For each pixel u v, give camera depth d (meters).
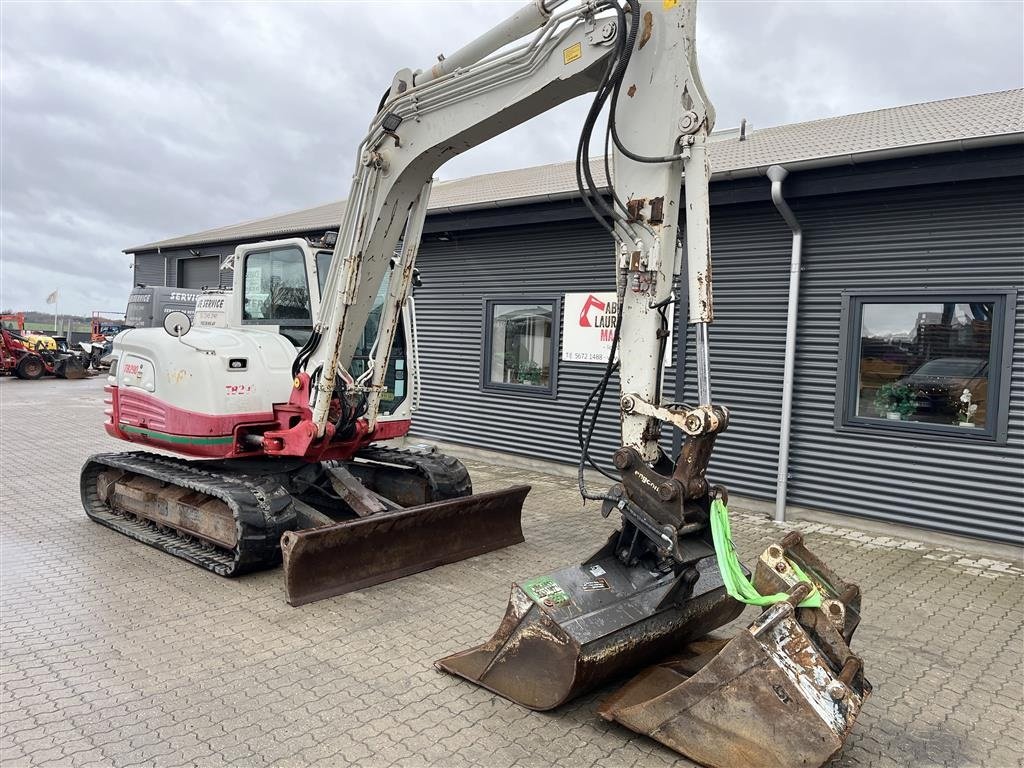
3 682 3.73
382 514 5.50
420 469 6.47
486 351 10.27
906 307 6.93
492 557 5.96
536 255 9.61
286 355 6.06
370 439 6.05
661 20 3.75
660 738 3.21
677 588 3.76
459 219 9.88
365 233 5.23
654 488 3.63
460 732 3.36
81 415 14.27
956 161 6.27
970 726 3.58
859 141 7.37
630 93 3.86
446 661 3.96
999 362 6.42
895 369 7.03
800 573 3.34
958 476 6.64
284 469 6.14
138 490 6.33
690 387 8.13
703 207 3.58
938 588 5.55
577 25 3.96
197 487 5.43
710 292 3.57
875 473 7.08
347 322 5.46
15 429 12.34
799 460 7.54
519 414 9.94
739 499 7.94
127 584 5.18
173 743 3.21
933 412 6.83
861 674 3.21
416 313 11.16
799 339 7.51
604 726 3.45
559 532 6.79
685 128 3.61
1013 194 6.33
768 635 3.09
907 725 3.58
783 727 2.95
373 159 5.02
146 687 3.71
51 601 4.85
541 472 9.64
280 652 4.14
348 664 4.01
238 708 3.52
